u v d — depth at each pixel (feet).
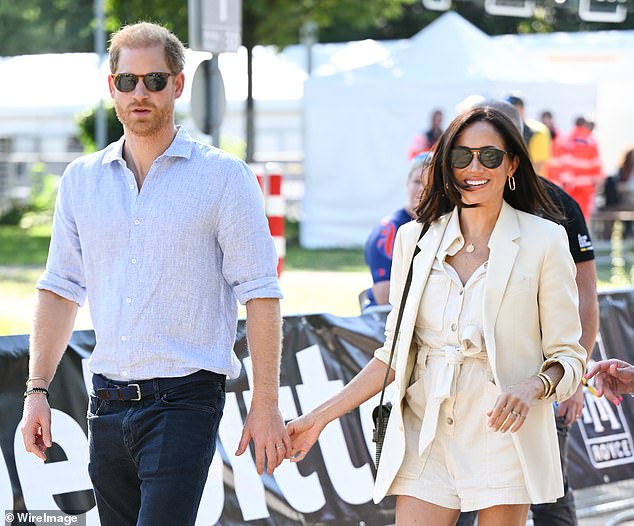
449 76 145.48
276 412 28.68
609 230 149.89
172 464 27.48
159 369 28.07
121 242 28.35
